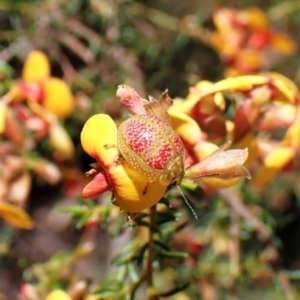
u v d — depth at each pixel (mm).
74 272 277
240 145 146
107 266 253
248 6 281
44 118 188
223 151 130
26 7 223
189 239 203
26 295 177
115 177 122
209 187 138
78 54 237
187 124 136
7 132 183
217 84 139
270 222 195
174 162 121
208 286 192
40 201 305
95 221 161
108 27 222
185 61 253
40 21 224
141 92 206
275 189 274
